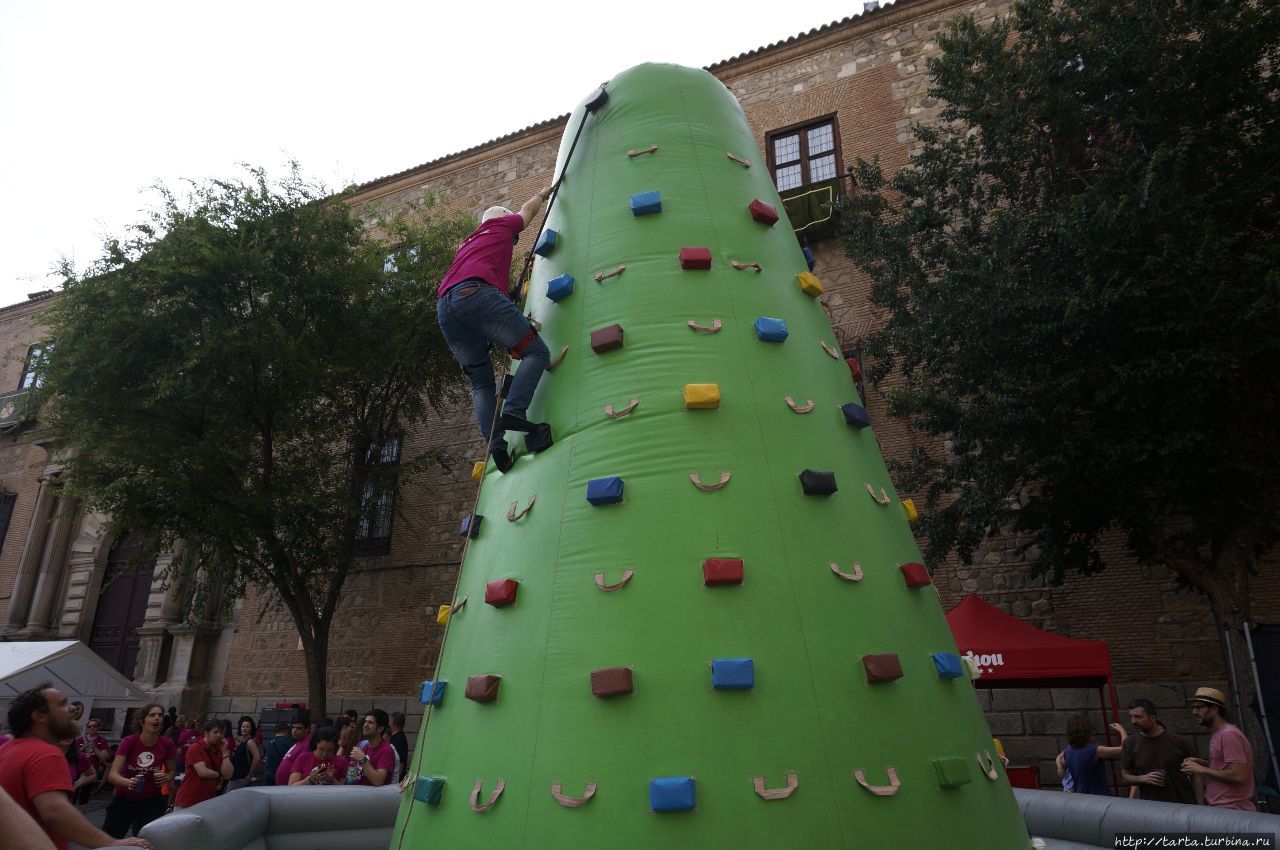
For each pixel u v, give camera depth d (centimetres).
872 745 278
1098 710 1055
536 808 272
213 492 1315
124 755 795
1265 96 873
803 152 1572
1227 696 989
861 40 1591
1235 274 830
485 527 374
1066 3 1045
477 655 328
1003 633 903
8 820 191
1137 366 845
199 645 1873
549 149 1936
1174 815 403
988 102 1070
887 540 346
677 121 463
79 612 2131
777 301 397
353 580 1769
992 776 308
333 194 1477
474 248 425
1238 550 887
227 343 1265
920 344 1059
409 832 312
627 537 312
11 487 2459
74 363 1288
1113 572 1104
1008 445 939
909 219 1135
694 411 339
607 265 403
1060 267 977
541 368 387
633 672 281
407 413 1602
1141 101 926
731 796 258
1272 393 886
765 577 301
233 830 441
